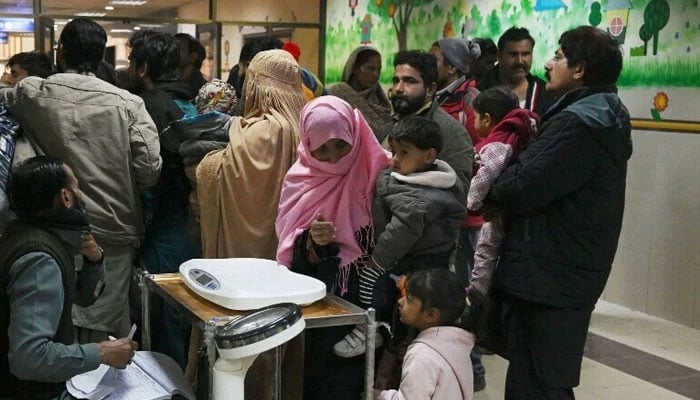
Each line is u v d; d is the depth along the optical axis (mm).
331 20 8961
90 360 1949
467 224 3537
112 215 2686
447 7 6918
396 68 3098
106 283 2730
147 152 2705
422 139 2395
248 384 2471
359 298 2484
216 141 2838
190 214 3006
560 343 2314
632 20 4875
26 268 1914
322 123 2391
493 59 4551
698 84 4453
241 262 2432
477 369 3471
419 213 2305
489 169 2355
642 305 4891
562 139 2203
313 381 2627
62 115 2615
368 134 2471
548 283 2285
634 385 3660
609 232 2297
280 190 2666
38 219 1987
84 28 2770
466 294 2225
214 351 1874
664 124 4691
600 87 2301
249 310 2023
